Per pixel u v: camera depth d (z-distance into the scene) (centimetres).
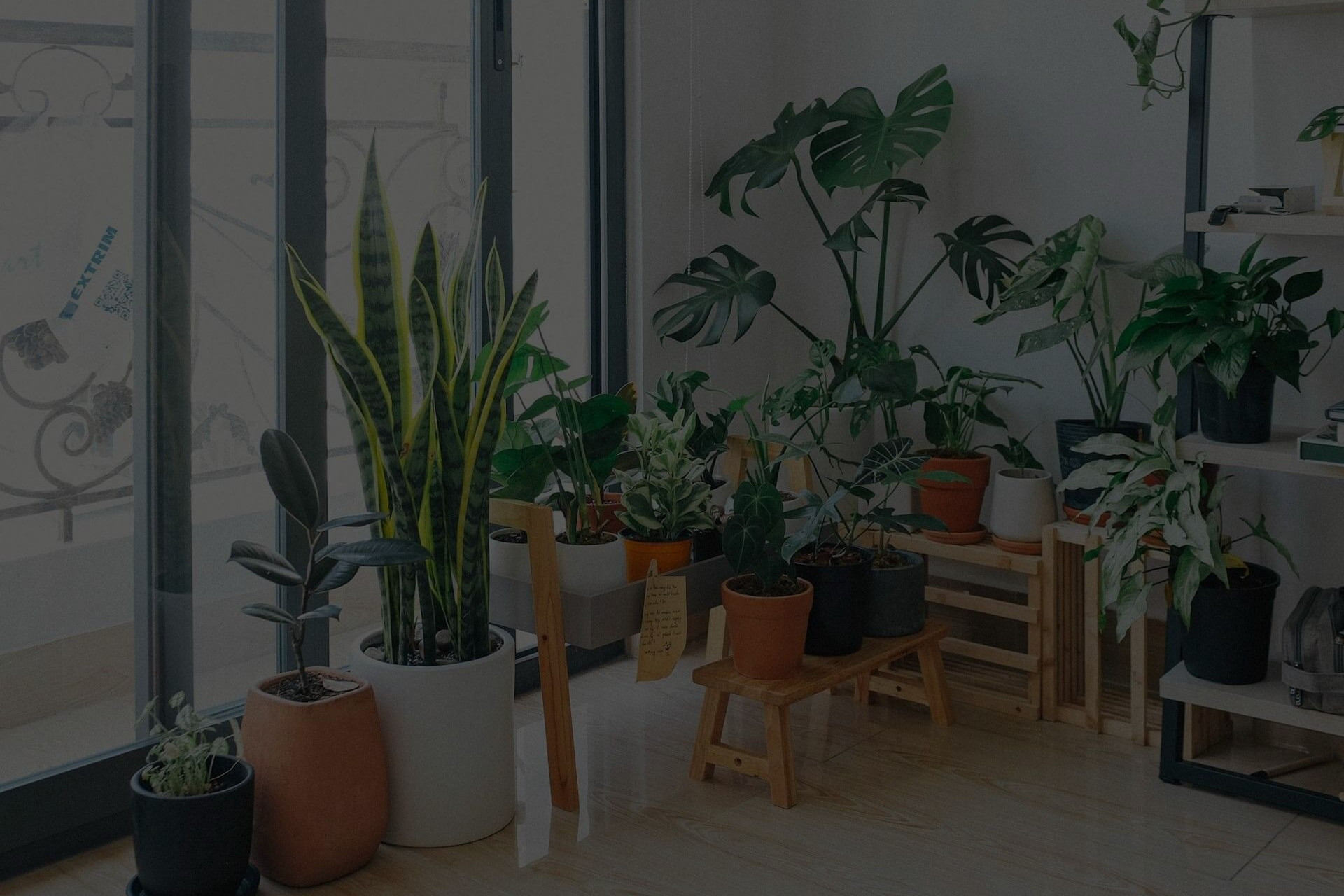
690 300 288
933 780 235
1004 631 295
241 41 221
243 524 233
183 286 219
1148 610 271
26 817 201
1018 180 288
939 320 305
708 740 233
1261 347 213
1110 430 253
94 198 206
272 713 191
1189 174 222
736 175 296
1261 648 224
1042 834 213
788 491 306
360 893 193
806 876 198
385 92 245
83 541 212
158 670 223
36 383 203
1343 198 210
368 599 270
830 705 276
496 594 231
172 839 178
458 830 208
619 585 224
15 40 195
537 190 276
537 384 288
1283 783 224
